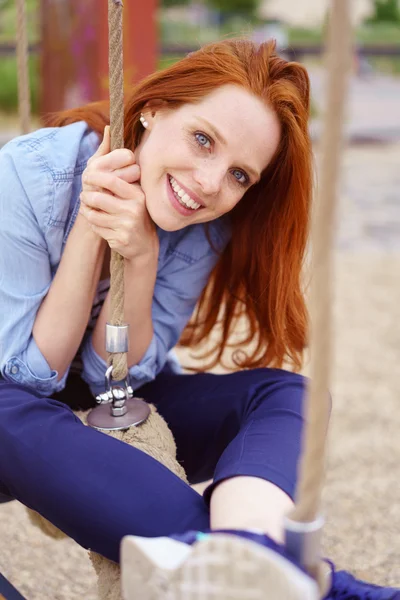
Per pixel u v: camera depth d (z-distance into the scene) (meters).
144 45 4.80
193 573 0.86
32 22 8.73
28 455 1.13
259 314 1.54
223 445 1.41
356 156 7.63
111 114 1.22
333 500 2.12
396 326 3.59
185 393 1.47
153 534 1.06
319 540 0.88
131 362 1.42
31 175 1.29
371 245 4.83
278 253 1.44
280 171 1.36
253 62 1.26
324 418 0.83
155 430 1.29
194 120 1.23
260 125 1.25
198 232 1.46
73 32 5.11
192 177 1.24
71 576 1.75
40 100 5.46
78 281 1.29
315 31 15.31
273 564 0.82
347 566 1.81
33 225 1.29
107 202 1.23
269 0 18.17
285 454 1.11
